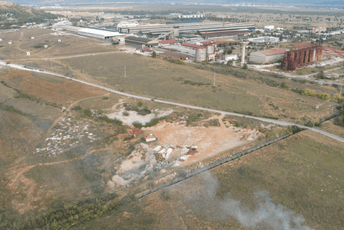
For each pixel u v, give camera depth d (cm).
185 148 10275
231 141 10769
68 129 11594
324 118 13025
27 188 8106
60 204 7556
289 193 7975
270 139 11062
